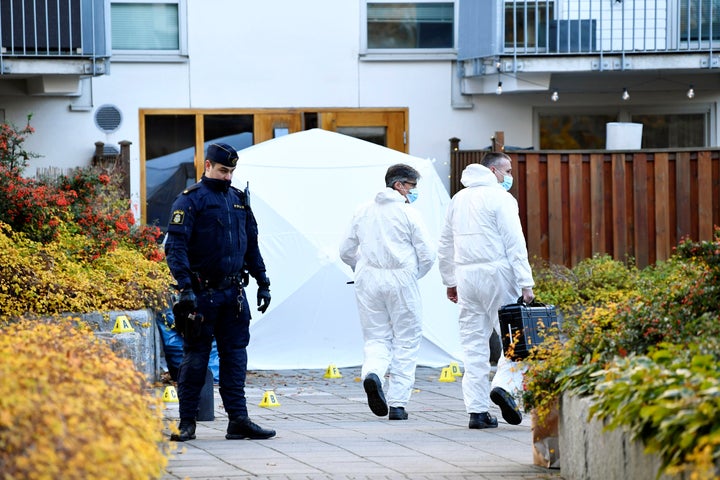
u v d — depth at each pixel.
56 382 9.19
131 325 21.11
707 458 8.20
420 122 33.91
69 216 24.45
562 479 12.72
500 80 32.84
